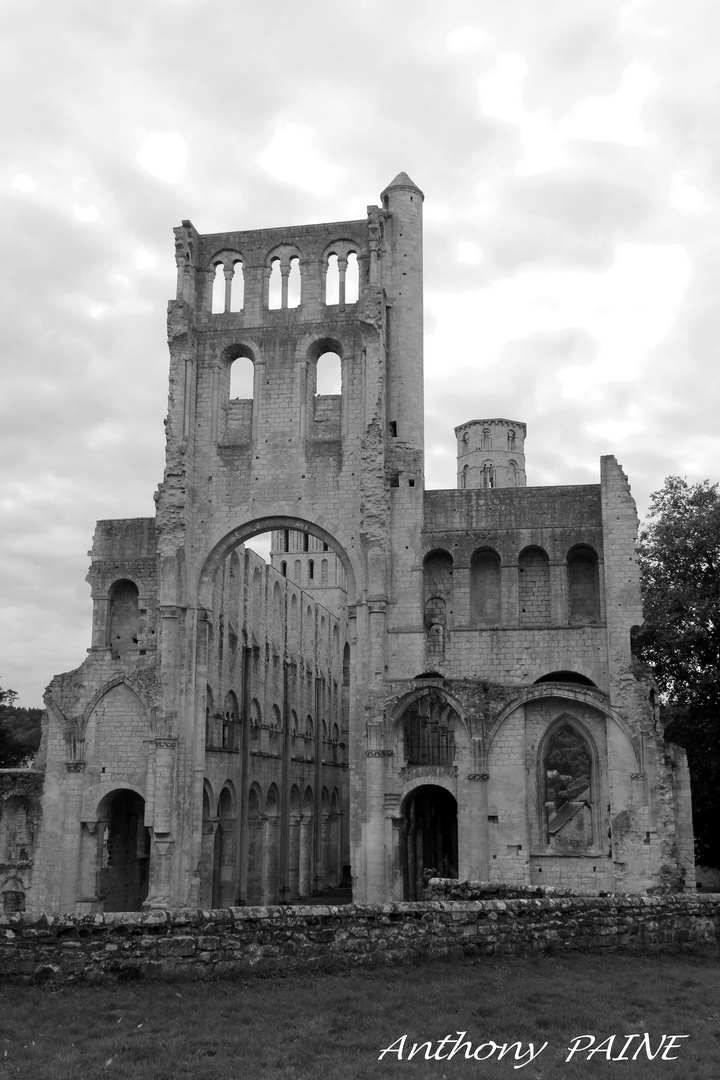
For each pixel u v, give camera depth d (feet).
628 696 165.07
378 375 184.24
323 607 323.16
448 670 174.19
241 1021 65.31
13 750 307.78
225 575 215.92
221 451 189.37
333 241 195.83
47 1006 66.44
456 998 72.74
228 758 211.41
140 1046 59.00
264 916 79.25
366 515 178.40
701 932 99.91
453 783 166.20
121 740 184.75
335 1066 56.75
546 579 178.09
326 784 313.32
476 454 431.02
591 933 93.04
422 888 178.91
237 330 194.29
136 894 203.62
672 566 210.59
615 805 161.17
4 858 184.44
